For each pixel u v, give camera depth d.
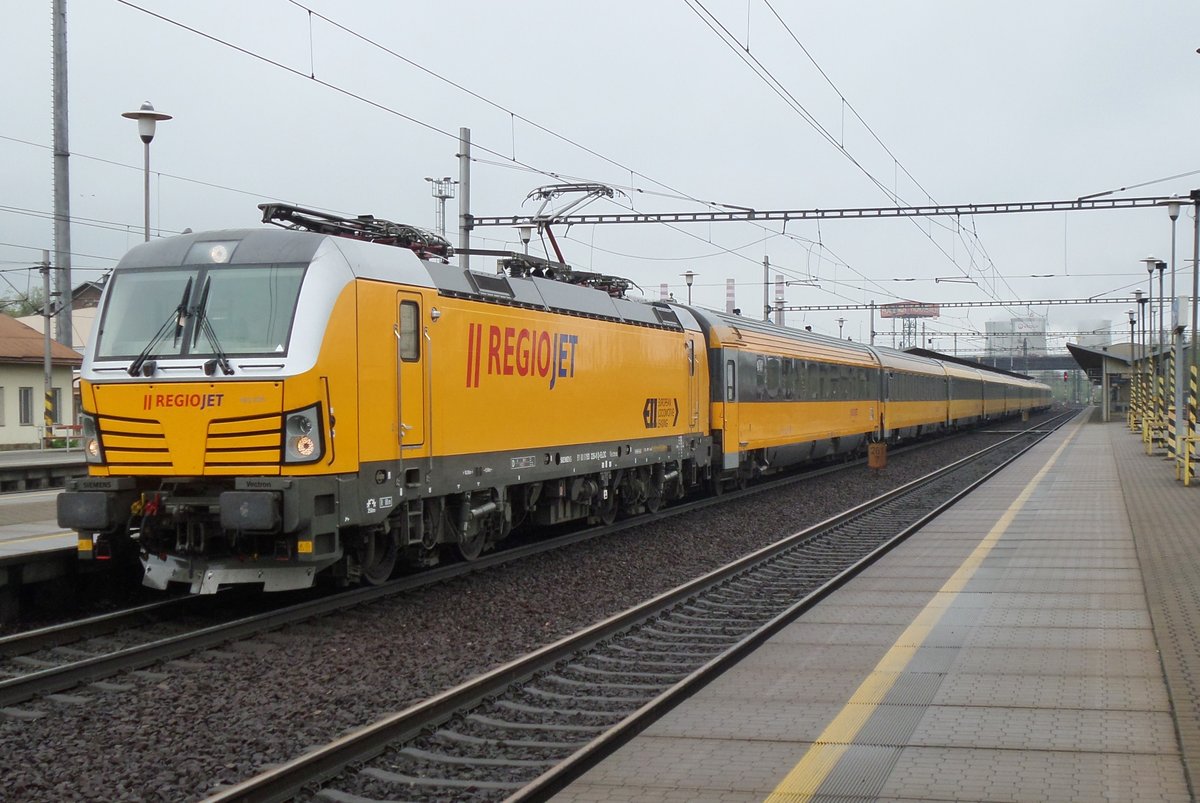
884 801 5.81
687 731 7.17
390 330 11.80
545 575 14.21
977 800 5.79
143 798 6.38
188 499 10.84
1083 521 18.45
